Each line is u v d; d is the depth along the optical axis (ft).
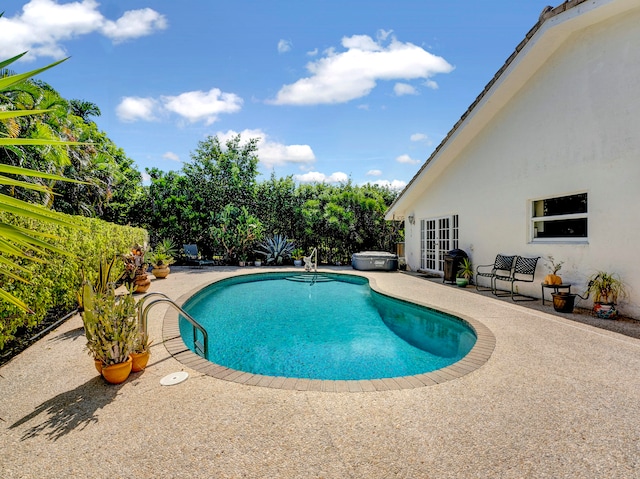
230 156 67.92
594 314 22.36
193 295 30.55
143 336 14.07
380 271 50.37
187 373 13.57
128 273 30.96
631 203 21.17
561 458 8.69
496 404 11.27
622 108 21.58
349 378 16.56
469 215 37.06
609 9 21.17
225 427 9.96
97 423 10.18
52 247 6.57
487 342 17.10
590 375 13.48
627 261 21.43
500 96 30.32
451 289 33.40
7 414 10.71
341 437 9.50
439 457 8.70
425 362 18.38
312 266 51.60
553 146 26.45
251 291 38.93
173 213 61.57
